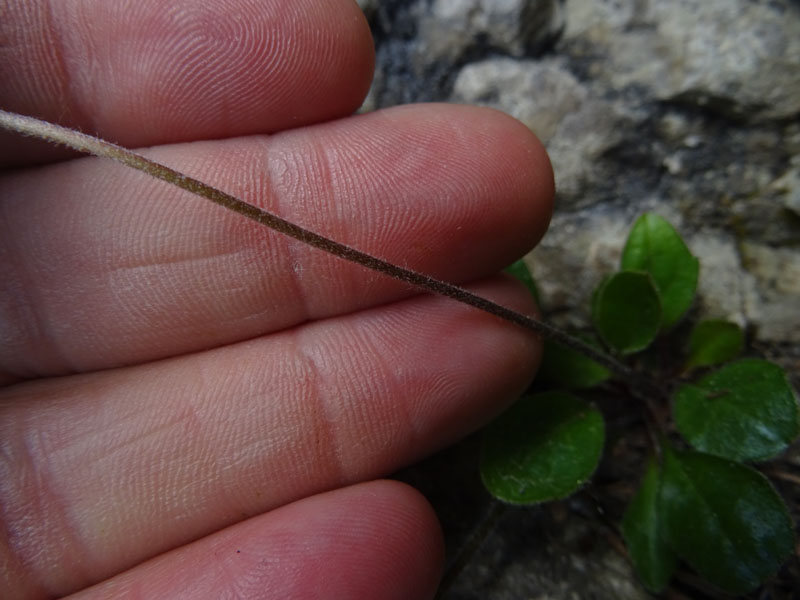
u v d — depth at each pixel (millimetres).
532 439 74
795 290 81
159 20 63
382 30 90
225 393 66
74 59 65
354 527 62
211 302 67
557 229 87
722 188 84
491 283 71
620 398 83
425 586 64
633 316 76
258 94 67
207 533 66
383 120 68
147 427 65
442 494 80
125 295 65
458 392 68
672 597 72
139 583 61
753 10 81
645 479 75
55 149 67
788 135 82
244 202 60
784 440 68
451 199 65
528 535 78
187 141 70
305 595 59
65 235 65
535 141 67
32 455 63
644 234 78
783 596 70
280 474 66
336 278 67
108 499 64
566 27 87
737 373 73
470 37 88
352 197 65
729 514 68
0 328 65
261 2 64
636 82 85
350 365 67
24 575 62
